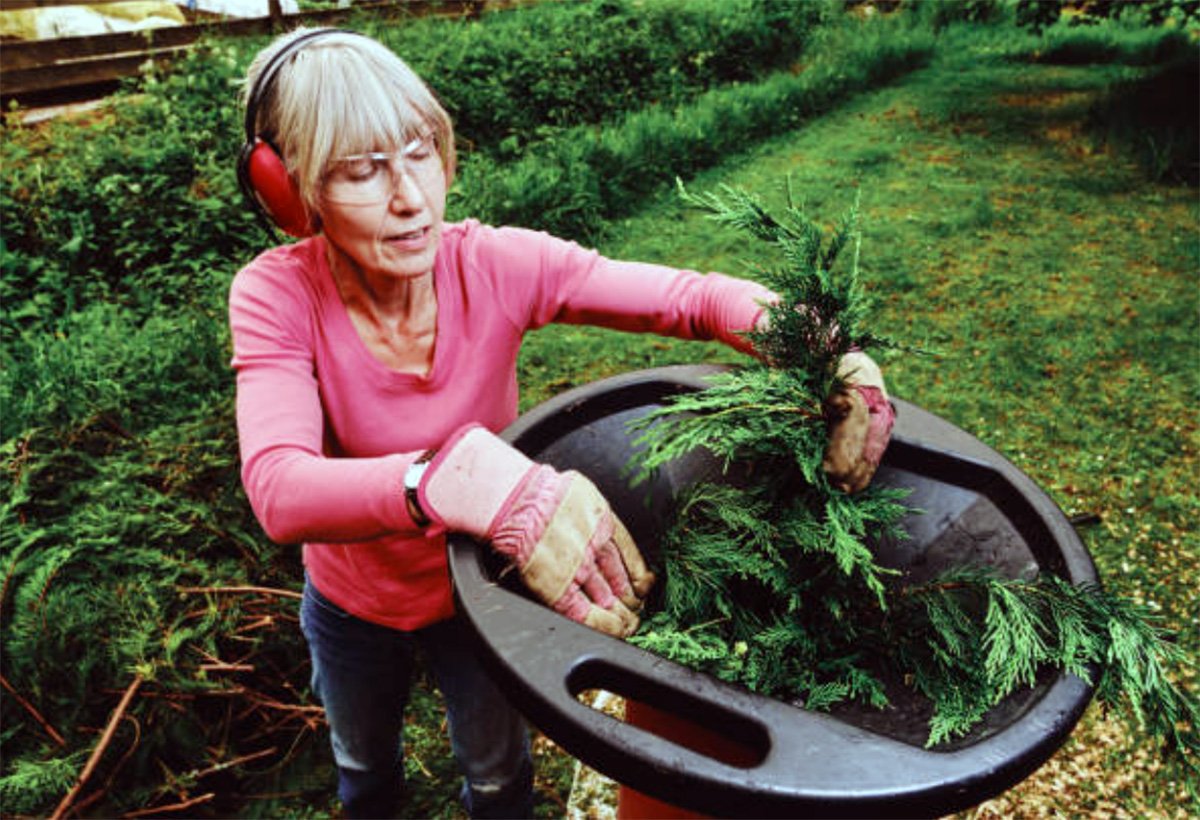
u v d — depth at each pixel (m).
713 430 1.07
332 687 1.56
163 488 2.54
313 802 2.20
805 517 1.12
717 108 6.63
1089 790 2.09
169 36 7.96
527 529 0.99
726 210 1.15
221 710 2.28
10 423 2.71
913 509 1.18
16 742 2.12
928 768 0.77
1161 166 5.57
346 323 1.20
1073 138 6.43
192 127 5.34
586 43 7.20
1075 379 3.57
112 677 2.11
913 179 5.78
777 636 1.09
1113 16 7.49
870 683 1.05
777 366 1.15
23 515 2.44
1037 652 0.92
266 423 1.10
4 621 2.17
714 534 1.19
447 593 1.40
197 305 3.72
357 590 1.40
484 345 1.28
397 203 1.08
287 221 1.15
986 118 7.00
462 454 1.01
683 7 8.30
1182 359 3.67
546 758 2.28
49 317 3.95
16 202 4.54
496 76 6.37
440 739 2.33
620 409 1.36
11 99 7.04
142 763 2.10
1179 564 2.67
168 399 3.01
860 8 10.59
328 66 1.03
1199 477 3.02
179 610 2.27
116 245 4.34
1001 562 1.12
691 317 1.30
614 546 1.05
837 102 7.62
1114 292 4.23
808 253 1.10
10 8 8.05
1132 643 0.92
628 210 5.40
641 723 1.23
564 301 1.32
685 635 1.02
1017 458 3.14
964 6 10.39
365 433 1.27
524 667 0.86
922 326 3.98
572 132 5.89
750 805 0.76
